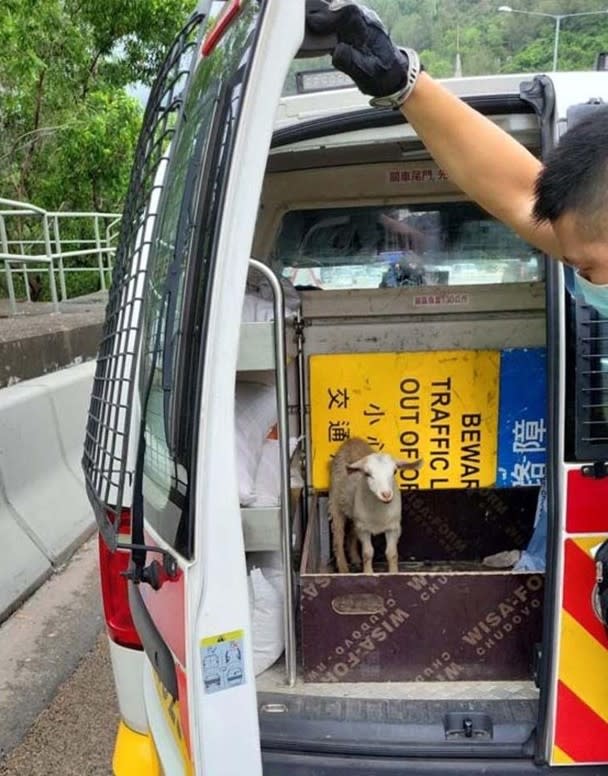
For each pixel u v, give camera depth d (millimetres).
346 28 1412
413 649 2041
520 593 2008
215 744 1477
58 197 11961
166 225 1636
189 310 1400
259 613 2090
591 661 1665
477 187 1585
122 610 2035
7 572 3725
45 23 10914
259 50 1254
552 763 1679
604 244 1206
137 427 1813
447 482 2617
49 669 3303
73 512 4547
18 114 11805
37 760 2756
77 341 6359
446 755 1699
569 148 1229
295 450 2475
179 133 1610
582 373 1602
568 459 1621
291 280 3082
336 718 1826
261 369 1882
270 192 2871
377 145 2498
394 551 2572
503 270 3010
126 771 2016
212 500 1399
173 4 11727
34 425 4336
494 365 2561
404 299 2652
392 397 2604
